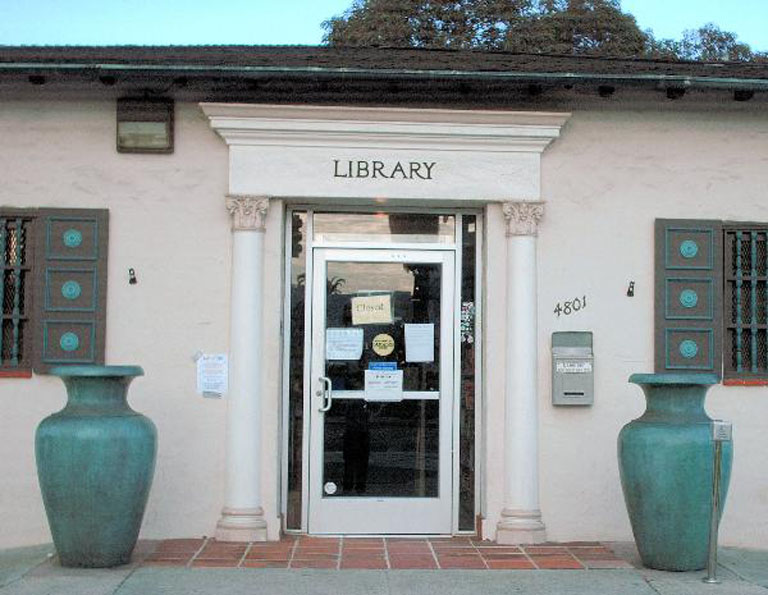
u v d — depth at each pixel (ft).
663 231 26.03
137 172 25.44
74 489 21.12
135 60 24.27
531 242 25.61
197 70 24.02
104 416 21.47
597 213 26.00
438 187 25.45
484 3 88.74
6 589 20.39
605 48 88.22
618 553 24.26
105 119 25.49
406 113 24.99
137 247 25.38
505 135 25.39
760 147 26.40
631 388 25.85
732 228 26.27
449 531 26.13
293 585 21.02
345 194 25.29
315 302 26.30
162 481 25.12
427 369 26.45
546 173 25.94
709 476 21.74
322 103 25.46
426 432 26.35
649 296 26.00
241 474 24.85
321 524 25.98
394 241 26.55
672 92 25.40
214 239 25.43
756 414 26.00
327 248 26.40
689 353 25.94
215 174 25.48
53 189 25.36
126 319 25.27
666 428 21.84
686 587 21.12
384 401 26.32
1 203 25.29
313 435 26.09
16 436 24.99
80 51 27.58
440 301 26.53
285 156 25.26
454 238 26.63
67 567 22.00
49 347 25.11
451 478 26.22
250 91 25.38
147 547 24.14
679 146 26.25
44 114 25.43
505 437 25.44
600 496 25.63
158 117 25.29
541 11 89.92
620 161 26.11
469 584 21.27
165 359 25.26
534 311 25.53
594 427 25.70
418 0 88.53
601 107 26.11
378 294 26.50
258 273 25.17
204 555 23.41
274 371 25.22
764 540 25.79
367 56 27.48
